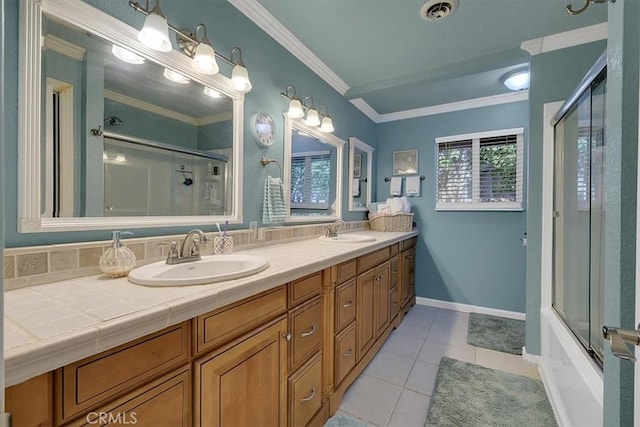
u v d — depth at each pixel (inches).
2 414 15.8
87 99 43.8
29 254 36.5
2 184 14.7
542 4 65.8
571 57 76.7
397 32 76.4
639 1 28.0
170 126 55.3
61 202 40.9
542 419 59.6
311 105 91.1
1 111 14.2
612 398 30.1
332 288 61.4
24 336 22.7
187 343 32.1
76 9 41.8
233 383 37.5
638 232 22.6
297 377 50.3
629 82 28.3
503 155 119.6
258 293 41.4
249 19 69.7
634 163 28.2
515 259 117.4
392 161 140.9
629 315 28.2
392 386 71.2
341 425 58.3
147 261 48.8
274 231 76.9
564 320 66.3
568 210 67.8
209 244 58.8
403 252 114.8
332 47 83.7
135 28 48.8
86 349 23.7
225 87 63.9
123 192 48.5
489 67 89.3
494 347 91.1
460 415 60.9
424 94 116.6
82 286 36.5
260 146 74.2
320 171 100.2
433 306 131.7
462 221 126.8
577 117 61.9
